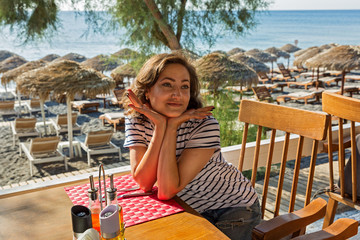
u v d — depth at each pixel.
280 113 1.86
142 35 6.14
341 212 3.02
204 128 1.65
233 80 7.82
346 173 2.12
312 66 15.06
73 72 9.38
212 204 1.69
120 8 5.96
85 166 8.98
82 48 51.00
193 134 1.66
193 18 6.11
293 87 20.84
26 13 5.49
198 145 1.63
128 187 1.71
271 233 1.25
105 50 47.59
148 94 1.72
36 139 8.32
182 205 1.50
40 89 8.95
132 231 1.29
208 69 7.14
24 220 1.37
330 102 2.03
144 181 1.61
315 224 2.86
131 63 6.51
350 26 105.88
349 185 2.11
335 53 14.83
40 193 1.61
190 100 1.84
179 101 1.64
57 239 1.24
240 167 2.10
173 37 6.02
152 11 5.89
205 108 1.62
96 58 18.61
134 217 1.39
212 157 1.67
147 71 1.69
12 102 14.74
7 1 5.23
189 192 1.71
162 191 1.53
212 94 7.01
